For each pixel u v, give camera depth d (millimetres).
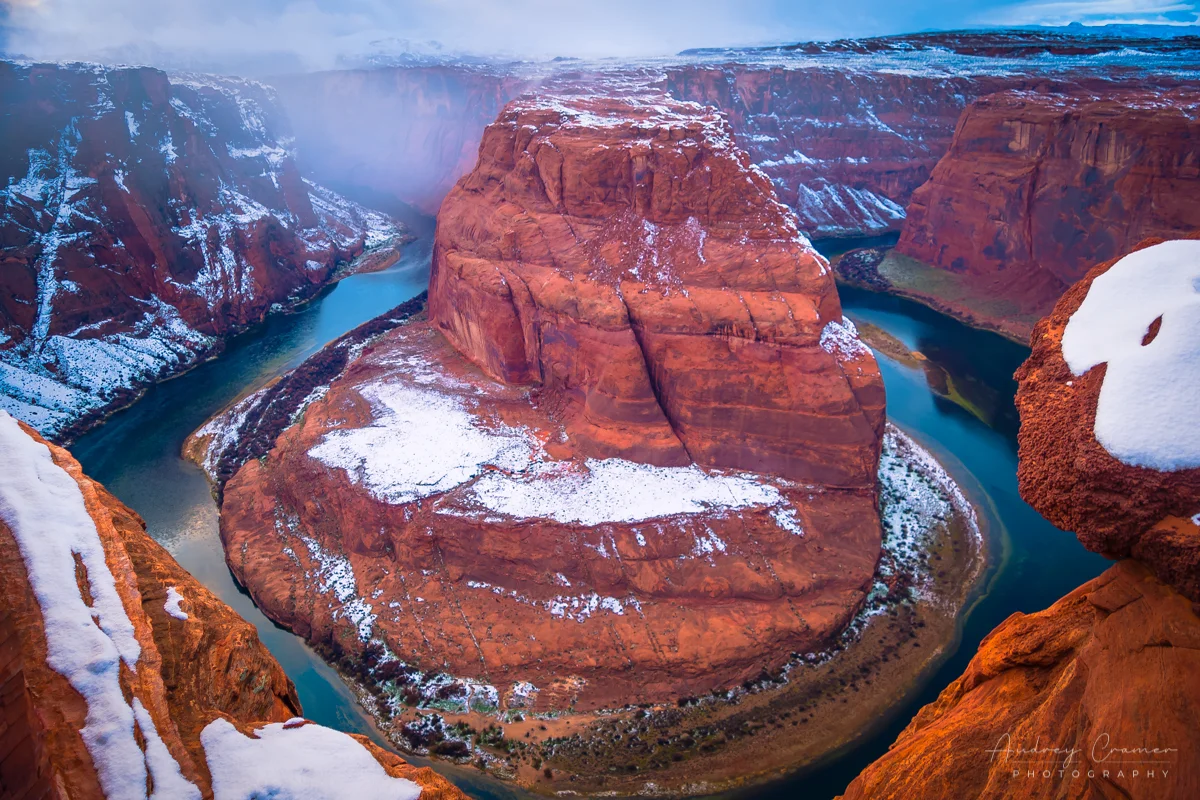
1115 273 8531
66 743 8672
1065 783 6977
